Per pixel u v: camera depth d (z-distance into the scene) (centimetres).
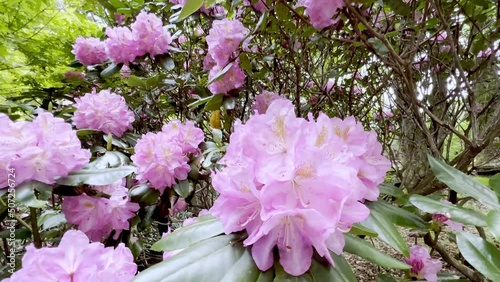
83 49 108
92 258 33
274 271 28
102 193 58
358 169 38
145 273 28
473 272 56
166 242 33
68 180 49
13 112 96
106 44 97
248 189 29
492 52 71
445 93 87
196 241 33
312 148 28
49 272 31
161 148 67
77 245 32
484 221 36
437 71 87
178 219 112
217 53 76
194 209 108
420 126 73
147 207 71
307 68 86
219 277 28
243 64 77
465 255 33
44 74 134
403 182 84
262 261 28
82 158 50
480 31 69
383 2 56
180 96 110
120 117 84
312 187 28
